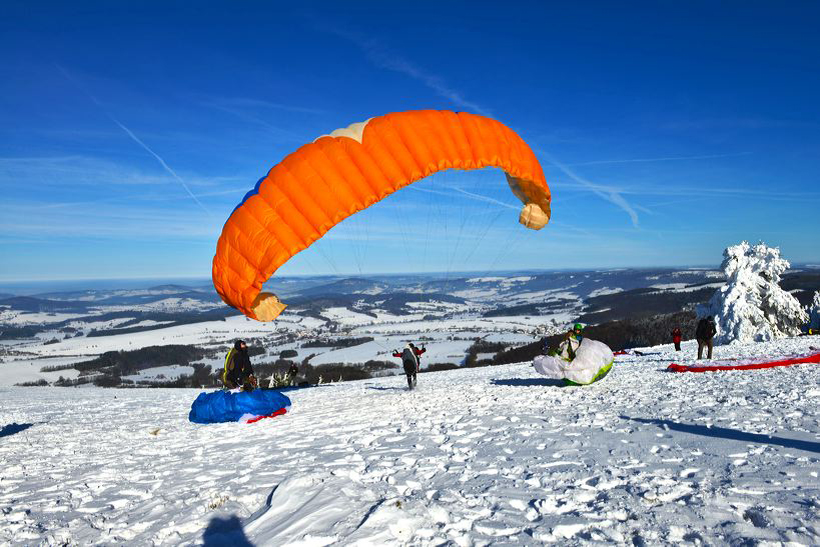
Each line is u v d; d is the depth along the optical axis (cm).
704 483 502
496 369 2716
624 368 1767
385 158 1000
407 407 1141
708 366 1479
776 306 3419
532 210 1231
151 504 588
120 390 3183
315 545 414
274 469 695
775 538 377
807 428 678
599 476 551
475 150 1039
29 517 577
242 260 958
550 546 396
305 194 965
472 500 508
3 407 1967
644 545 385
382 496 534
